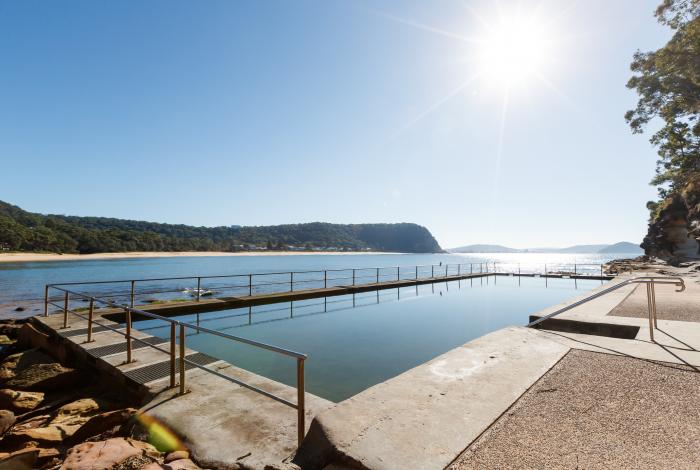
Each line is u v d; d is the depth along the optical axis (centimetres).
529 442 256
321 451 261
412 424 281
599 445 250
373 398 331
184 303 1329
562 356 454
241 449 343
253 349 946
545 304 1656
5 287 3309
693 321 650
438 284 2614
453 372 397
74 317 1053
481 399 327
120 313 1173
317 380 712
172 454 339
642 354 454
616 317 668
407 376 386
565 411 304
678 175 3538
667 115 3033
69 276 4694
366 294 2006
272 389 491
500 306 1598
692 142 3269
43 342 856
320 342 984
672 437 258
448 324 1212
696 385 351
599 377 380
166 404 444
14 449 418
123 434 410
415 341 994
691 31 2347
